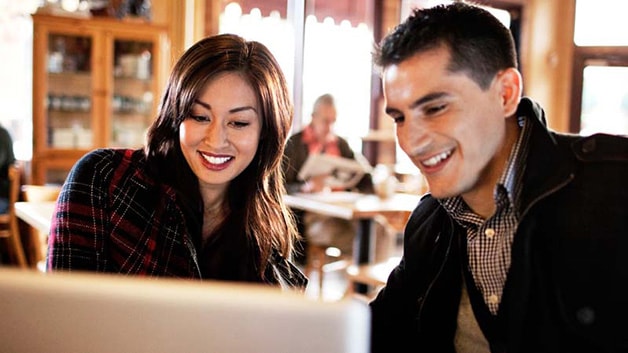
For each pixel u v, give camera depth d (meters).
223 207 1.48
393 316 1.24
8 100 6.30
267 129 1.41
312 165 4.77
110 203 1.35
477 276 1.09
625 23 5.25
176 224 1.37
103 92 5.88
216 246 1.48
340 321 0.66
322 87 6.93
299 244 1.74
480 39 0.94
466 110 0.95
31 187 3.36
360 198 4.60
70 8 5.80
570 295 0.96
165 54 6.04
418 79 0.94
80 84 5.82
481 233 1.07
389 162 7.04
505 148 1.04
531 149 1.01
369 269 3.56
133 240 1.35
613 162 0.99
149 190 1.37
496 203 1.03
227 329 0.67
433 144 0.96
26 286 0.68
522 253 0.99
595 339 0.94
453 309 1.15
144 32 5.94
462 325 1.15
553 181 0.98
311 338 0.66
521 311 0.99
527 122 1.05
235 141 1.33
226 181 1.36
